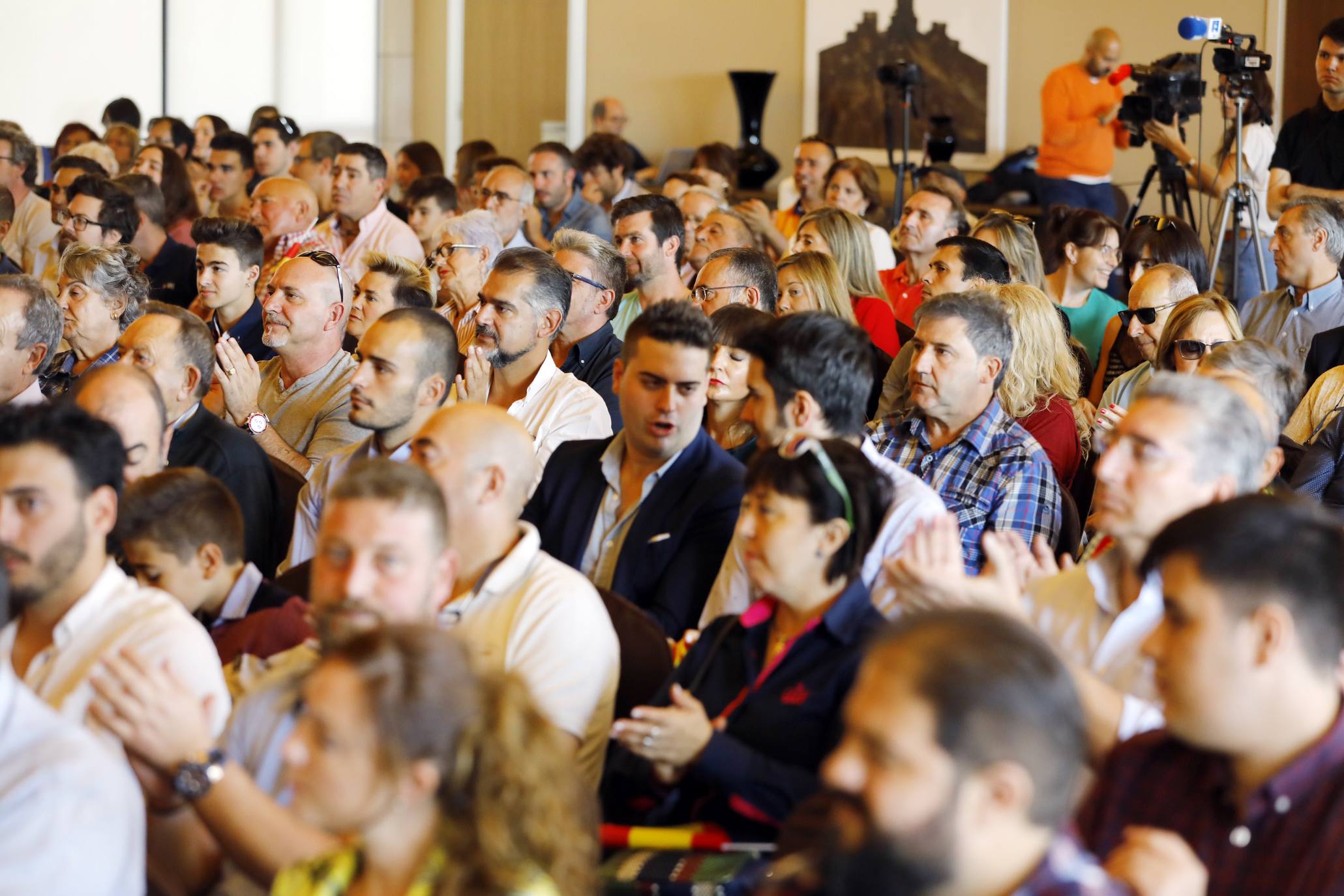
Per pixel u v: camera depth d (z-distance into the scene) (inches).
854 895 63.7
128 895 91.0
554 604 122.7
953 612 66.5
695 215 336.2
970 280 241.8
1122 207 478.3
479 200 368.2
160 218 347.6
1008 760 61.7
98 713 91.1
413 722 72.5
